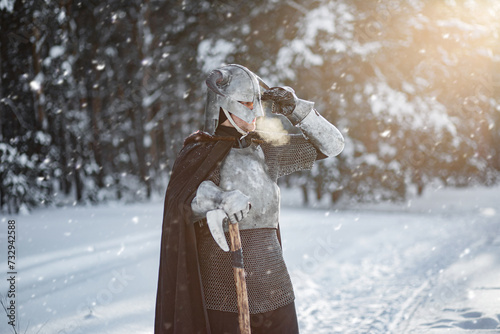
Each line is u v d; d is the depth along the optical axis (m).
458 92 18.77
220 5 18.88
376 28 16.66
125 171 24.69
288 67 16.55
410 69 17.62
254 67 17.02
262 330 2.28
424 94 17.53
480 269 5.70
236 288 2.14
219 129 2.43
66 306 4.73
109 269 6.60
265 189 2.37
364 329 3.91
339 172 18.11
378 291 5.18
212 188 2.20
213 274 2.30
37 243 9.27
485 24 17.42
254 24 18.17
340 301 4.89
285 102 2.48
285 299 2.34
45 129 18.59
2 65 18.47
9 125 18.39
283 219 13.73
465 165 25.62
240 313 2.12
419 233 10.02
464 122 19.55
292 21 17.47
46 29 18.22
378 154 17.67
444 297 4.58
